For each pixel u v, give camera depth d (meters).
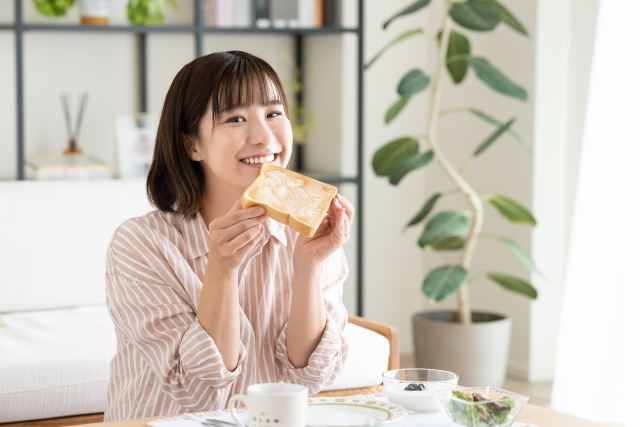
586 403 3.07
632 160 2.94
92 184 2.74
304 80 3.88
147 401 1.33
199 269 1.37
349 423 1.09
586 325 3.08
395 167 3.10
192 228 1.38
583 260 3.10
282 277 1.40
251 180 1.31
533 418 1.18
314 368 1.33
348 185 3.84
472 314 3.34
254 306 1.37
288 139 1.33
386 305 3.95
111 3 3.49
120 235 1.36
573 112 3.36
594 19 3.25
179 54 3.63
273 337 1.39
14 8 3.21
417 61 3.90
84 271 2.69
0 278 2.58
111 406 1.39
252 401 1.00
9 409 2.02
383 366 2.34
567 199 3.41
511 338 3.53
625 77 2.95
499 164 3.54
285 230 1.43
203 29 3.29
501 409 1.04
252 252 1.37
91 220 2.71
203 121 1.31
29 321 2.46
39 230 2.64
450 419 1.08
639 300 2.92
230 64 1.31
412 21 3.87
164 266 1.33
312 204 1.20
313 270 1.31
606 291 3.01
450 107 3.83
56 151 3.45
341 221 1.27
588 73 3.29
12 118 3.37
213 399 1.28
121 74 3.53
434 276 3.06
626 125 2.96
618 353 2.96
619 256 2.97
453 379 1.20
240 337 1.34
